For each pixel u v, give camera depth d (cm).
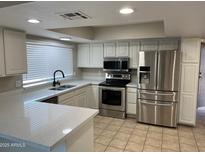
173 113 349
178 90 343
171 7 146
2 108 200
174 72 337
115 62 433
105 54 456
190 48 345
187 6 142
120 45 435
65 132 132
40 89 349
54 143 115
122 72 458
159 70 348
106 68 446
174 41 385
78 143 153
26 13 167
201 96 493
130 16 179
